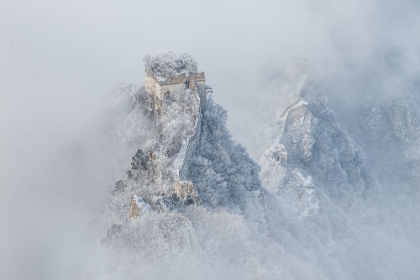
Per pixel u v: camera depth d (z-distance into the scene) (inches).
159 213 7603.4
